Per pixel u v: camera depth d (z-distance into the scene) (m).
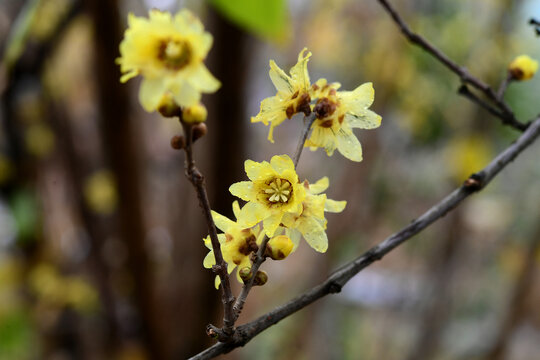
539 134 0.36
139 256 0.62
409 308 1.27
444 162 1.14
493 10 0.95
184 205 0.65
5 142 0.72
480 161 0.95
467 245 1.27
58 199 0.85
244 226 0.30
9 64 0.44
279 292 1.24
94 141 0.75
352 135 0.32
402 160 1.31
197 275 0.58
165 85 0.27
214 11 0.47
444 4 1.04
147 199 0.73
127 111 0.54
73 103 0.74
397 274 1.44
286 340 1.19
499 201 1.43
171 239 0.71
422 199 1.37
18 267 0.82
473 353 1.11
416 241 1.34
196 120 0.28
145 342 0.65
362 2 1.09
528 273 0.95
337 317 1.32
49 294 0.84
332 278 0.31
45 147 0.74
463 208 0.95
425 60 1.03
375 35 1.07
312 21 1.17
